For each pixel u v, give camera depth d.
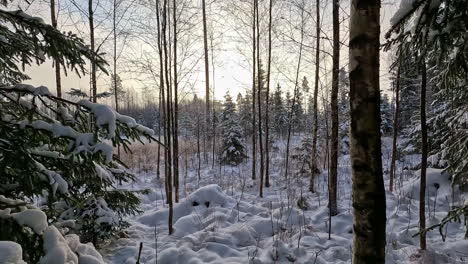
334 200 7.43
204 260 5.23
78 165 2.64
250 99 29.12
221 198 8.18
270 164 15.48
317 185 10.81
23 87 2.54
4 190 2.58
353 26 2.45
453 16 2.81
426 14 2.92
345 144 17.02
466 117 4.79
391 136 22.64
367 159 2.46
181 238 6.31
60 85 8.15
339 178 11.52
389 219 6.99
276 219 7.00
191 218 7.19
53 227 2.24
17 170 2.47
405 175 11.41
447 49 3.06
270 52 11.16
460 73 3.51
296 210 7.46
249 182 11.72
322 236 6.17
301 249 5.51
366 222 2.48
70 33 2.77
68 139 2.62
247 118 27.41
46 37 2.64
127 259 5.36
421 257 5.07
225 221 6.98
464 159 3.98
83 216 4.98
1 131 2.40
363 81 2.42
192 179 12.66
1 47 2.73
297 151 15.30
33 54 2.90
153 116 33.53
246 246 5.87
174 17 7.73
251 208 7.85
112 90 12.37
